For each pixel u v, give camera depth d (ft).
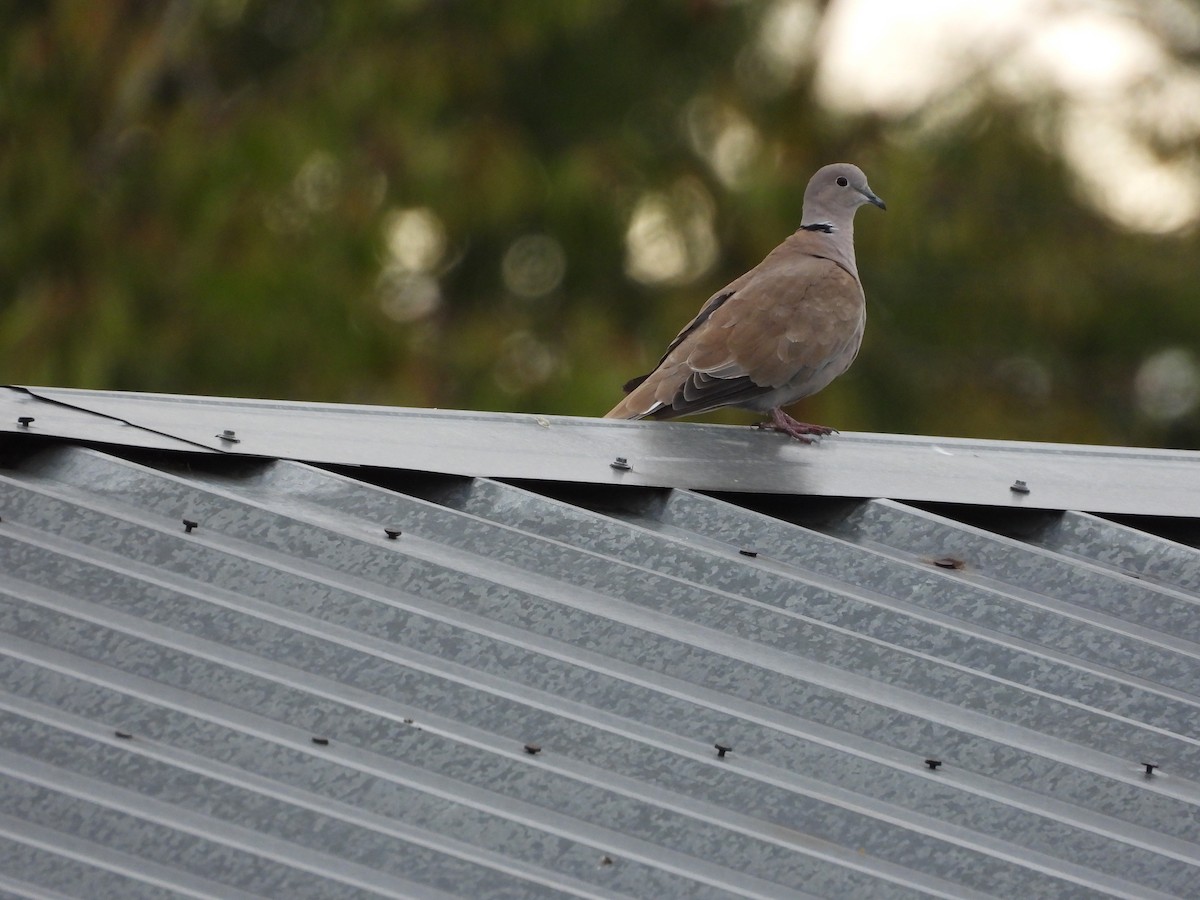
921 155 109.09
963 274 114.62
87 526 27.09
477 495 31.45
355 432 32.58
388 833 22.68
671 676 27.35
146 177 95.30
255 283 89.81
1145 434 121.70
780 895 23.30
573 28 99.96
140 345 90.12
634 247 104.78
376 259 92.73
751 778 24.97
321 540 28.30
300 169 92.53
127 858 21.75
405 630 26.73
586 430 34.88
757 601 29.45
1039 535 34.22
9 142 95.66
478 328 100.53
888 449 36.35
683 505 32.17
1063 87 116.37
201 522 28.32
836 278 44.19
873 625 29.50
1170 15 118.93
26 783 22.06
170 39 101.96
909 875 24.11
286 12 109.50
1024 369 120.06
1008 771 26.45
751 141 105.40
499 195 94.89
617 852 23.27
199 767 23.15
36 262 94.89
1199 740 28.19
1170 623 31.50
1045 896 24.02
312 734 24.35
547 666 26.58
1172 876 24.91
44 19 97.60
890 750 26.61
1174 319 119.03
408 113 94.48
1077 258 115.65
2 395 31.40
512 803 23.97
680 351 42.70
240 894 21.65
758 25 108.47
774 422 43.21
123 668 24.68
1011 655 29.17
